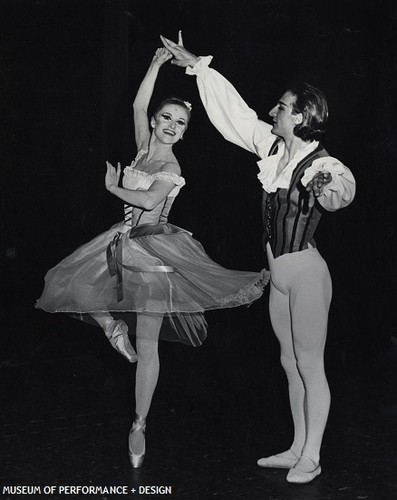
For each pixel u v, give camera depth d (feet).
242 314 28.12
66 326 27.68
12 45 37.32
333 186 11.50
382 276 25.08
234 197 30.04
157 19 31.27
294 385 13.19
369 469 13.12
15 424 15.78
